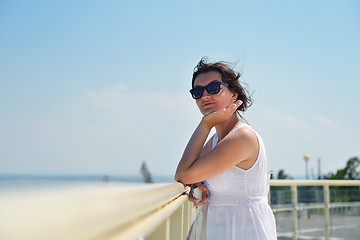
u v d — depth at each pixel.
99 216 0.51
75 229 0.43
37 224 0.36
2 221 0.33
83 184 0.64
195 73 2.40
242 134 2.03
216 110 2.31
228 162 2.01
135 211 0.74
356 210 4.91
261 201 2.12
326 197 4.66
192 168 2.05
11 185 0.56
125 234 0.69
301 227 4.39
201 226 2.30
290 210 4.32
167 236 1.37
